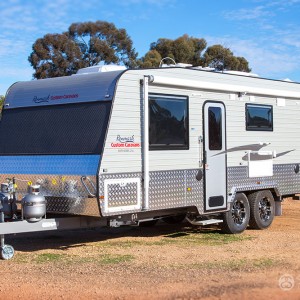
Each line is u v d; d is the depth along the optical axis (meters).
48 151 8.97
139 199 8.73
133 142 8.66
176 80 9.33
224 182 10.42
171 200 9.30
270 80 11.70
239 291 6.31
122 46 35.34
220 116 10.38
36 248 9.09
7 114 9.78
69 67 33.66
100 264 7.80
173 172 9.35
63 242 9.70
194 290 6.35
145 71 8.93
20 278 6.97
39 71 33.22
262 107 11.42
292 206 15.39
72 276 7.07
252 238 10.16
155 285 6.59
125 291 6.33
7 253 8.11
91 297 6.12
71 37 34.41
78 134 8.65
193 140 9.77
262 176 11.32
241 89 10.77
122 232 10.91
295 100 12.38
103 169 8.22
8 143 9.58
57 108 9.11
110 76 8.62
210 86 10.05
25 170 9.16
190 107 9.74
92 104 8.66
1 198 8.47
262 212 11.37
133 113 8.70
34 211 8.08
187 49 35.38
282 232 10.94
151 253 8.65
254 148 11.16
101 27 34.56
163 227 11.55
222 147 10.38
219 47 34.91
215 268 7.54
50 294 6.25
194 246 9.29
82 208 8.36
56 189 8.71
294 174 12.23
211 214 10.17
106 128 8.32
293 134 12.26
